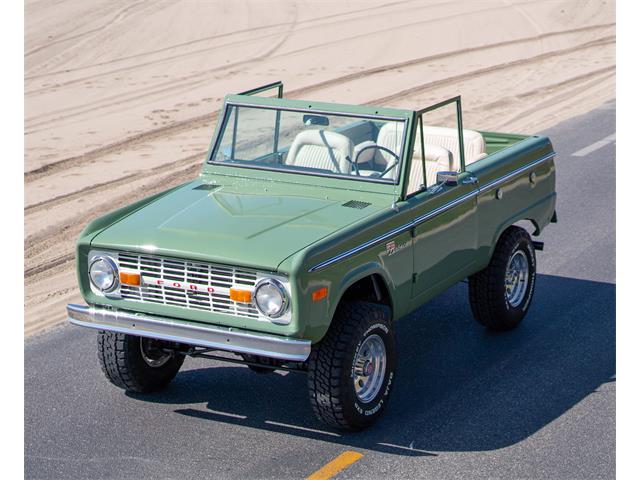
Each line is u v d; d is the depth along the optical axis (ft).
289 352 20.20
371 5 86.99
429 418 22.68
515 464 20.67
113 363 23.29
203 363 25.95
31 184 42.91
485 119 54.49
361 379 21.95
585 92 60.75
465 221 25.26
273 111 25.09
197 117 54.65
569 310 28.89
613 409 22.98
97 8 81.25
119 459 21.03
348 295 23.70
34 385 24.54
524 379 24.62
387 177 23.62
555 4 88.38
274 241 20.99
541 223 29.19
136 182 43.14
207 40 73.87
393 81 63.82
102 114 55.21
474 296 26.86
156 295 21.56
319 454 21.20
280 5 85.56
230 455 21.20
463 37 77.10
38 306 29.76
